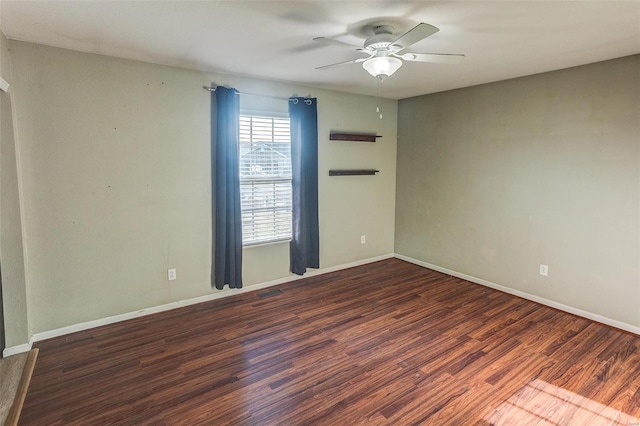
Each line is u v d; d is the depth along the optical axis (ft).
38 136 9.41
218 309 12.06
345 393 7.77
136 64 10.60
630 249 10.44
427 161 16.26
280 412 7.17
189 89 11.61
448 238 15.70
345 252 16.49
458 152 14.93
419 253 17.08
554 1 6.64
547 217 12.25
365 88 14.62
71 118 9.78
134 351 9.41
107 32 8.30
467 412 7.20
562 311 12.00
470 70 11.62
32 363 8.64
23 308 9.27
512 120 12.96
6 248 9.00
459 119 14.76
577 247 11.57
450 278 15.30
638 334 10.38
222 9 7.05
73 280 10.23
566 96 11.44
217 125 12.05
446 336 10.30
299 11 7.14
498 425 6.86
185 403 7.43
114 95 10.34
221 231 12.37
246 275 13.60
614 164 10.57
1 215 8.87
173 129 11.44
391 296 13.30
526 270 13.00
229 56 10.16
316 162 14.48
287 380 8.22
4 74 8.46
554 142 11.87
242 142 12.88
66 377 8.27
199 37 8.65
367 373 8.50
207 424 6.85
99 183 10.36
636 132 10.08
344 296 13.28
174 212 11.73
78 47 9.42
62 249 10.00
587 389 7.92
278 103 13.51
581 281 11.55
